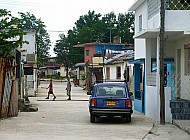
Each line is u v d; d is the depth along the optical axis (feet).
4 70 57.77
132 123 56.03
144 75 69.67
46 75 321.73
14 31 62.23
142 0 74.54
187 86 63.36
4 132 45.32
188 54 64.03
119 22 261.24
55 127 50.31
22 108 72.49
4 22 62.28
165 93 57.06
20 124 52.80
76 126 51.72
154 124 55.06
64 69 311.06
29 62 119.85
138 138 42.80
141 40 79.51
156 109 59.16
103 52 183.42
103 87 56.49
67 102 98.73
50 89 108.99
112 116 55.11
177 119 55.98
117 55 158.40
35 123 54.13
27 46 134.82
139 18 81.20
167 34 60.03
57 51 291.17
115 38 214.90
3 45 61.11
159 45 57.41
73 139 41.22
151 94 63.05
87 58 209.97
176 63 68.95
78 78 215.92
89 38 250.98
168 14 57.11
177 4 57.72
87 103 95.61
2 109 58.59
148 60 68.64
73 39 262.26
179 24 57.16
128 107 54.29
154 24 60.54
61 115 65.67
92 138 42.04
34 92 124.06
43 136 42.83
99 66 167.43
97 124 54.29
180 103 56.29
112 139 41.68
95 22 276.41
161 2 54.49
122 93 55.62
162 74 54.65
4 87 58.65
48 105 87.97
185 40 64.23
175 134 46.14
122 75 129.49
